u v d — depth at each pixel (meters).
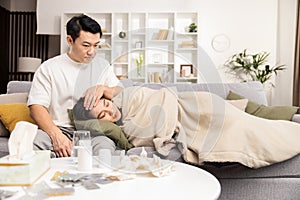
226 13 6.20
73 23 2.44
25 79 7.53
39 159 1.44
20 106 2.88
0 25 7.11
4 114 2.81
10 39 7.57
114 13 6.13
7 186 1.32
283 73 6.12
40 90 2.50
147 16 6.09
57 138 2.24
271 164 2.21
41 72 2.56
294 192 2.26
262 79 5.91
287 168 2.25
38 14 6.32
